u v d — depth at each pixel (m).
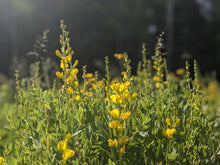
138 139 1.89
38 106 2.14
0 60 32.09
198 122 2.12
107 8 31.92
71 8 31.55
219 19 31.03
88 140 1.77
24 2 31.67
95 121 1.91
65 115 1.91
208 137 2.07
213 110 3.09
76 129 1.80
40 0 31.67
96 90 2.30
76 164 1.62
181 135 1.99
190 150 1.99
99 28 32.22
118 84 1.69
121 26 31.38
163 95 2.40
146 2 32.38
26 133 1.88
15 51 30.91
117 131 1.63
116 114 1.62
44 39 2.55
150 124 2.03
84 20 31.86
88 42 30.80
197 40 30.56
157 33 2.39
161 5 32.22
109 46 31.91
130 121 1.81
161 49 2.41
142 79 2.85
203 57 29.50
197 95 2.19
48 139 1.61
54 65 2.35
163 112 2.16
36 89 2.27
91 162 1.71
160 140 1.93
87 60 30.11
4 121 2.53
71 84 1.82
